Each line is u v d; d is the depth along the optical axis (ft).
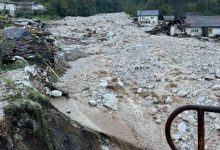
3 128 33.14
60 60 87.56
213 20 163.73
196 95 69.05
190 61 92.94
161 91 71.31
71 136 42.16
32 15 244.01
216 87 71.92
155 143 53.21
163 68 85.81
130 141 52.13
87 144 44.88
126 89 72.08
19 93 42.93
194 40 134.72
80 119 55.93
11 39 82.58
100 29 168.76
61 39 130.21
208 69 85.25
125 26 190.19
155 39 129.59
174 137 54.13
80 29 168.25
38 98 42.88
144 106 64.64
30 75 61.52
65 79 75.56
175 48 109.91
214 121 58.59
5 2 238.48
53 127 39.96
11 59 64.75
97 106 62.59
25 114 35.68
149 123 58.85
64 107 59.26
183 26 161.07
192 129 56.59
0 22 132.46
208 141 53.83
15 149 32.78
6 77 54.29
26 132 35.04
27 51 75.00
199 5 248.11
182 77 79.36
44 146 36.17
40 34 107.86
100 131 51.47
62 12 281.95
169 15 250.57
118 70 84.02
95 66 87.92
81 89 69.67
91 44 124.47
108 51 109.19
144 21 227.81
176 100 67.10
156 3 277.44
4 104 38.42
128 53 102.83
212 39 146.20
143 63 89.81
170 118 14.30
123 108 63.21
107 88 71.20
